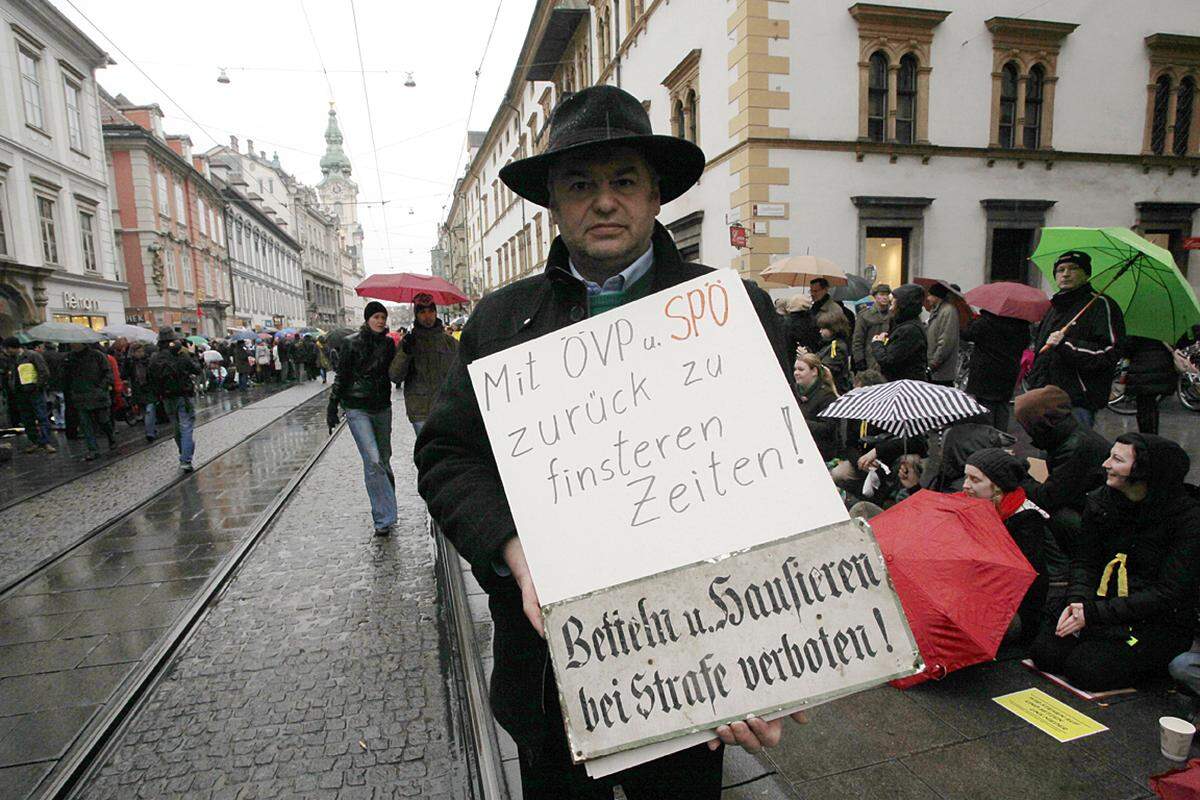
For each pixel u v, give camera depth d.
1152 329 4.46
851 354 7.47
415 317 5.56
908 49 11.83
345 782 2.44
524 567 1.09
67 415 11.27
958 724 2.54
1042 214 12.98
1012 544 2.92
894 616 1.00
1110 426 8.12
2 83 17.67
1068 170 13.09
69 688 3.12
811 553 1.02
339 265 100.69
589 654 1.00
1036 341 4.69
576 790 1.31
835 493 1.05
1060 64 12.85
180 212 34.16
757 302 1.25
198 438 10.86
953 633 2.71
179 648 3.47
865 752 2.41
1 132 17.47
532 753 1.29
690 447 1.10
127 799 2.38
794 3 11.19
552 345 1.18
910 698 2.73
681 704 0.99
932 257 12.40
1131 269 4.28
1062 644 2.81
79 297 20.86
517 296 1.35
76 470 8.46
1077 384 4.32
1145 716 2.53
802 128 11.42
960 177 12.41
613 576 1.03
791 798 2.18
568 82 22.56
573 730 0.98
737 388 1.12
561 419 1.13
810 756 2.40
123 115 30.91
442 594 4.04
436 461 1.28
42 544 5.32
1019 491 3.23
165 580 4.43
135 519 5.97
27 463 9.20
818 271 7.27
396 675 3.16
